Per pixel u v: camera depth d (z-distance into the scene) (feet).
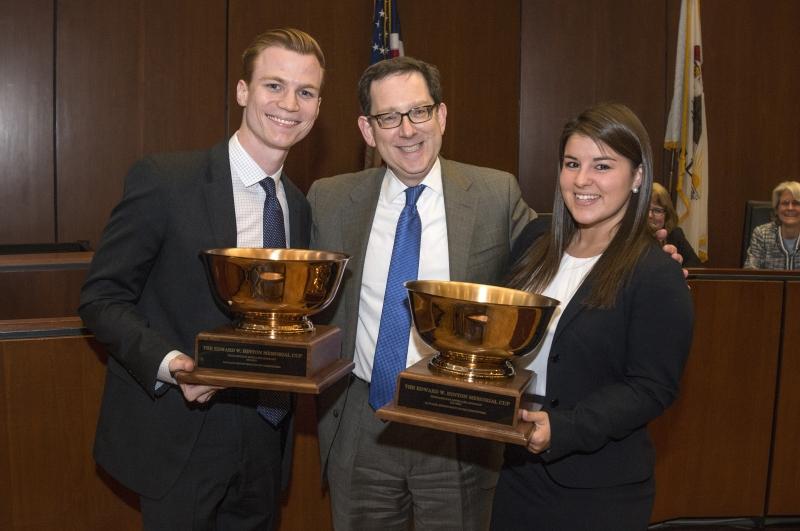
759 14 18.39
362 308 5.82
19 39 14.38
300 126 5.22
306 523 6.85
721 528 9.62
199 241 5.02
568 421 4.34
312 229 6.10
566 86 17.97
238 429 5.17
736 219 18.62
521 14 17.79
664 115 18.17
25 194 14.64
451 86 17.35
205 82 15.49
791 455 9.57
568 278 5.08
